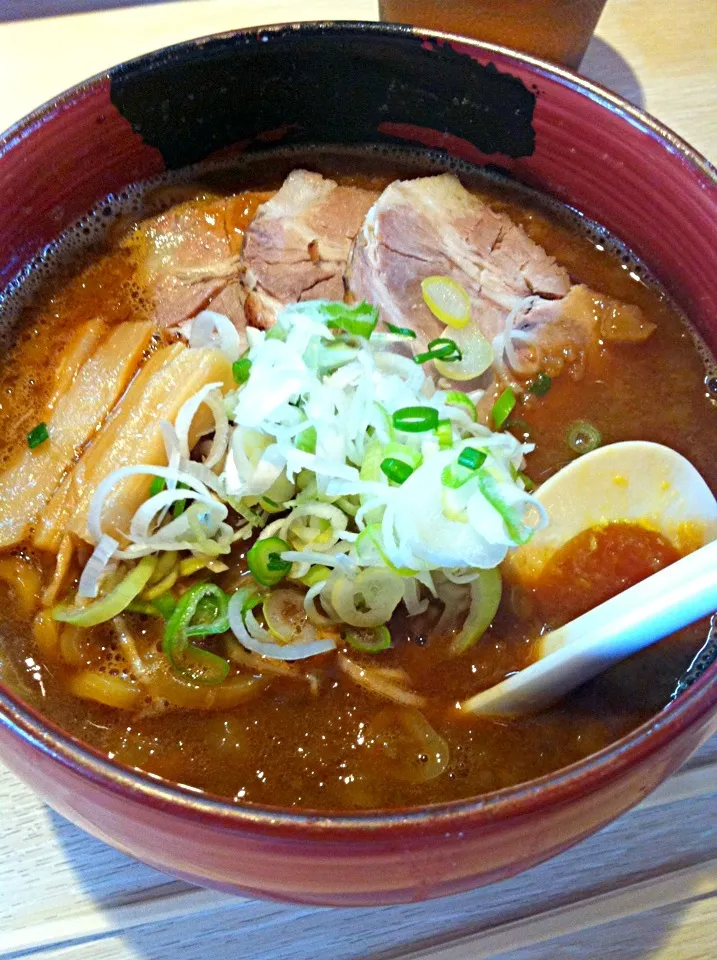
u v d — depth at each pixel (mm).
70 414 257
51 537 240
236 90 284
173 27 364
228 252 298
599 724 226
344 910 219
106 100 266
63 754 175
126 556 231
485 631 236
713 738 243
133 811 174
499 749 224
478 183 311
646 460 246
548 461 262
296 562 232
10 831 223
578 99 268
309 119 302
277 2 375
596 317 282
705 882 226
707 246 264
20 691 225
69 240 290
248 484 236
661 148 261
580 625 219
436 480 227
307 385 239
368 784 220
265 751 224
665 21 381
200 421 248
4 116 332
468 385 271
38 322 281
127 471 230
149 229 297
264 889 189
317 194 301
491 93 281
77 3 369
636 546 242
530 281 287
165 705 226
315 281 289
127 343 268
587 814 183
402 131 305
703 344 279
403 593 232
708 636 234
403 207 288
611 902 223
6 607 237
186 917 217
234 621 227
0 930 214
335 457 235
